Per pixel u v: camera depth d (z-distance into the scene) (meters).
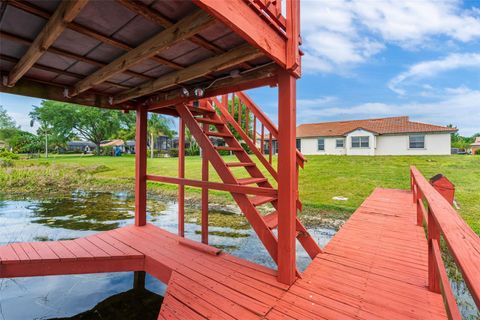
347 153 16.61
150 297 2.92
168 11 1.58
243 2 1.54
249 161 3.42
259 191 2.44
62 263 2.74
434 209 1.32
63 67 2.51
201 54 2.20
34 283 3.17
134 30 1.80
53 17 1.55
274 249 2.43
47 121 24.53
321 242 4.22
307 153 18.50
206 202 3.59
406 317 1.72
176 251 3.00
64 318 2.57
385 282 2.20
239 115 3.72
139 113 3.89
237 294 2.07
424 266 2.49
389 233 3.46
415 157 13.47
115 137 29.89
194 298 2.03
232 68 2.48
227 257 2.83
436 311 1.78
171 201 7.51
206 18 1.50
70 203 7.46
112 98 3.57
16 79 2.44
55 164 14.70
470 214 5.24
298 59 2.18
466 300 2.57
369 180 9.27
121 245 3.18
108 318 2.57
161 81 2.76
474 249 0.79
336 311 1.80
